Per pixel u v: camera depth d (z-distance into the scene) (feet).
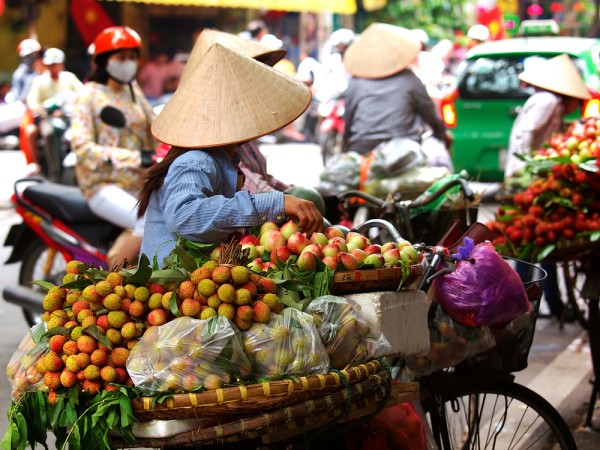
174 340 10.48
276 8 93.35
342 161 26.05
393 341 12.39
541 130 30.17
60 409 10.59
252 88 13.28
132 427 10.58
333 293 12.12
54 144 50.39
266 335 10.75
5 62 100.27
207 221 12.58
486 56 47.67
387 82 32.12
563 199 19.31
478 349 13.96
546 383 22.68
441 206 19.80
